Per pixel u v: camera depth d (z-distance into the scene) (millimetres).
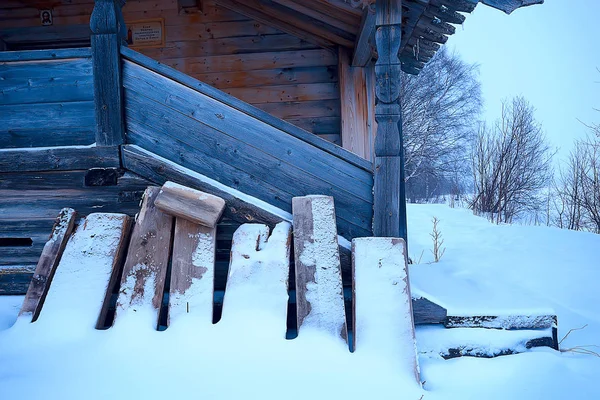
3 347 2859
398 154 3777
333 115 6223
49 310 3096
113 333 2953
